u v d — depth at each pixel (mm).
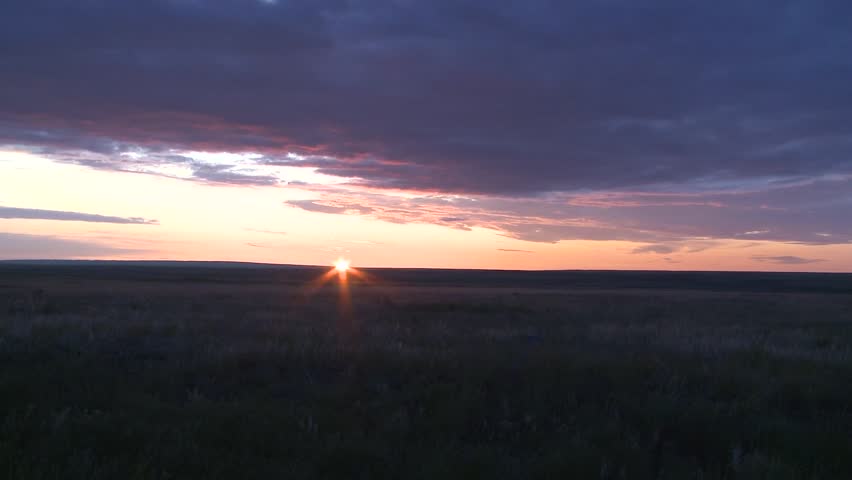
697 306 35906
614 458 6074
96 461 5527
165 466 5504
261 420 6902
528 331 17328
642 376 9586
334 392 8367
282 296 37438
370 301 34031
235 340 13062
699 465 6336
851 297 55375
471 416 7461
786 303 41594
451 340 13891
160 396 8133
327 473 5723
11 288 43312
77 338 12328
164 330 14766
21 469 5137
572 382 8992
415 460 5965
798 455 6391
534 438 6859
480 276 137375
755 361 11773
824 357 12508
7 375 8414
